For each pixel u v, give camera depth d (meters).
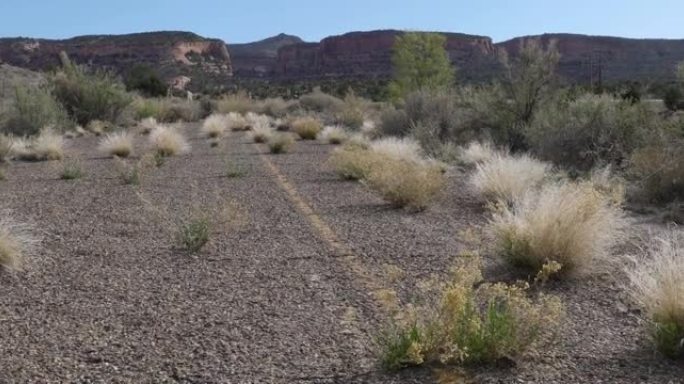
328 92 79.12
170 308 5.99
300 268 7.30
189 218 9.84
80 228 9.54
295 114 44.34
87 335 5.34
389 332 4.82
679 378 4.44
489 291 5.09
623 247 8.12
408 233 9.06
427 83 43.72
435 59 45.72
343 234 9.06
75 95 33.16
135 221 10.02
